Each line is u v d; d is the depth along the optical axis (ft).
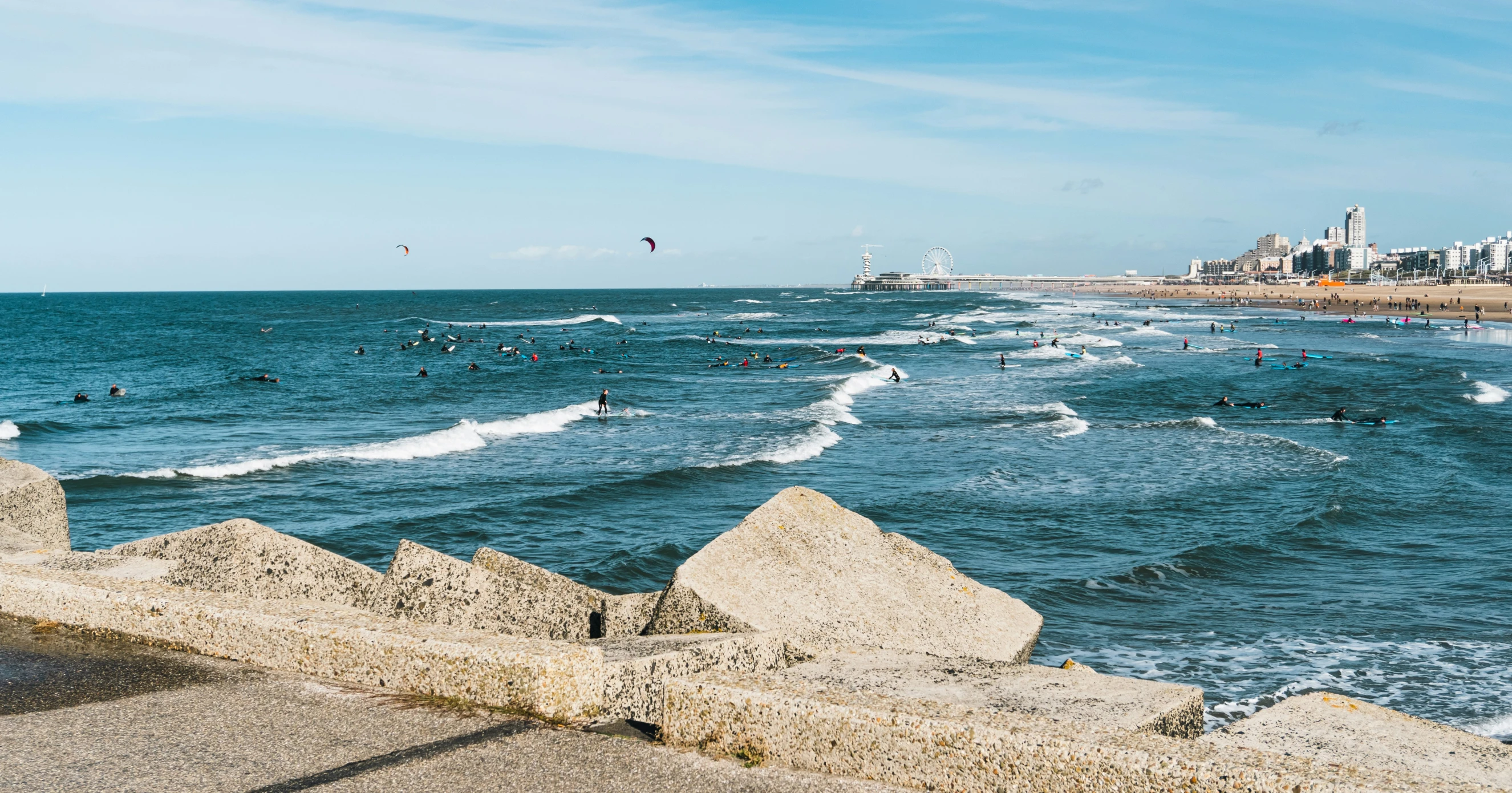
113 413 135.33
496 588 22.95
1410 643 45.01
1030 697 15.23
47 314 503.61
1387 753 13.75
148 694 16.93
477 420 129.18
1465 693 38.86
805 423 118.62
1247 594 53.78
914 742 13.39
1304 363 204.33
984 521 70.33
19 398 156.25
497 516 72.84
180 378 186.70
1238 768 11.79
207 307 621.31
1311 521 68.39
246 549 24.02
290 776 13.93
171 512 74.13
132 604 19.61
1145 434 112.98
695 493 81.10
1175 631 47.62
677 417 129.29
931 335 302.66
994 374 187.93
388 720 15.72
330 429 121.80
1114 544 64.18
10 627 20.31
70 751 14.78
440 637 17.04
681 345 271.90
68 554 24.17
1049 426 118.21
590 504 77.10
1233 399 147.33
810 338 303.89
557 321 422.41
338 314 502.79
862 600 22.12
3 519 29.71
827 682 15.90
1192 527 68.39
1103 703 14.98
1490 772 13.32
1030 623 23.18
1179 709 14.92
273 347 268.62
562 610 23.72
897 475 88.02
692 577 21.34
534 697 15.81
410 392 162.71
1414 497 77.10
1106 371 191.21
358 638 17.35
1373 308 498.28
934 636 21.67
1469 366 195.52
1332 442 106.73
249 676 17.67
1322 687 39.75
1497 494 77.97
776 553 22.81
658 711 16.99
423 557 23.00
